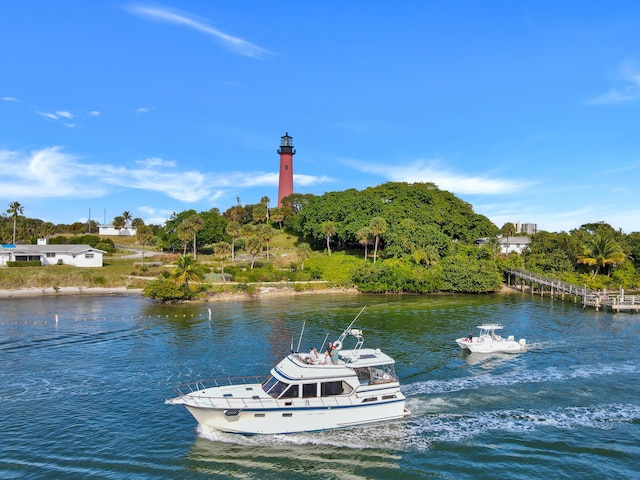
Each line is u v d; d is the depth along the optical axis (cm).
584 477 2348
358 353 3212
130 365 4172
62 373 3944
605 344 5050
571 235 13688
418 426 2911
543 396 3422
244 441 2706
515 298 9094
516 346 4744
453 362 4303
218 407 2677
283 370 2967
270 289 9200
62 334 5406
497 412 3127
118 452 2581
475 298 9069
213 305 7681
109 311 6969
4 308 7125
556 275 10762
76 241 15500
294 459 2512
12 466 2422
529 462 2488
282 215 16462
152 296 8012
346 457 2538
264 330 5681
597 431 2850
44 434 2792
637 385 3662
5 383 3688
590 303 7956
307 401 2808
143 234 11625
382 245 12619
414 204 13850
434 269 10019
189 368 4084
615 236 13350
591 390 3550
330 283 9856
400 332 5634
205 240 14350
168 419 3012
